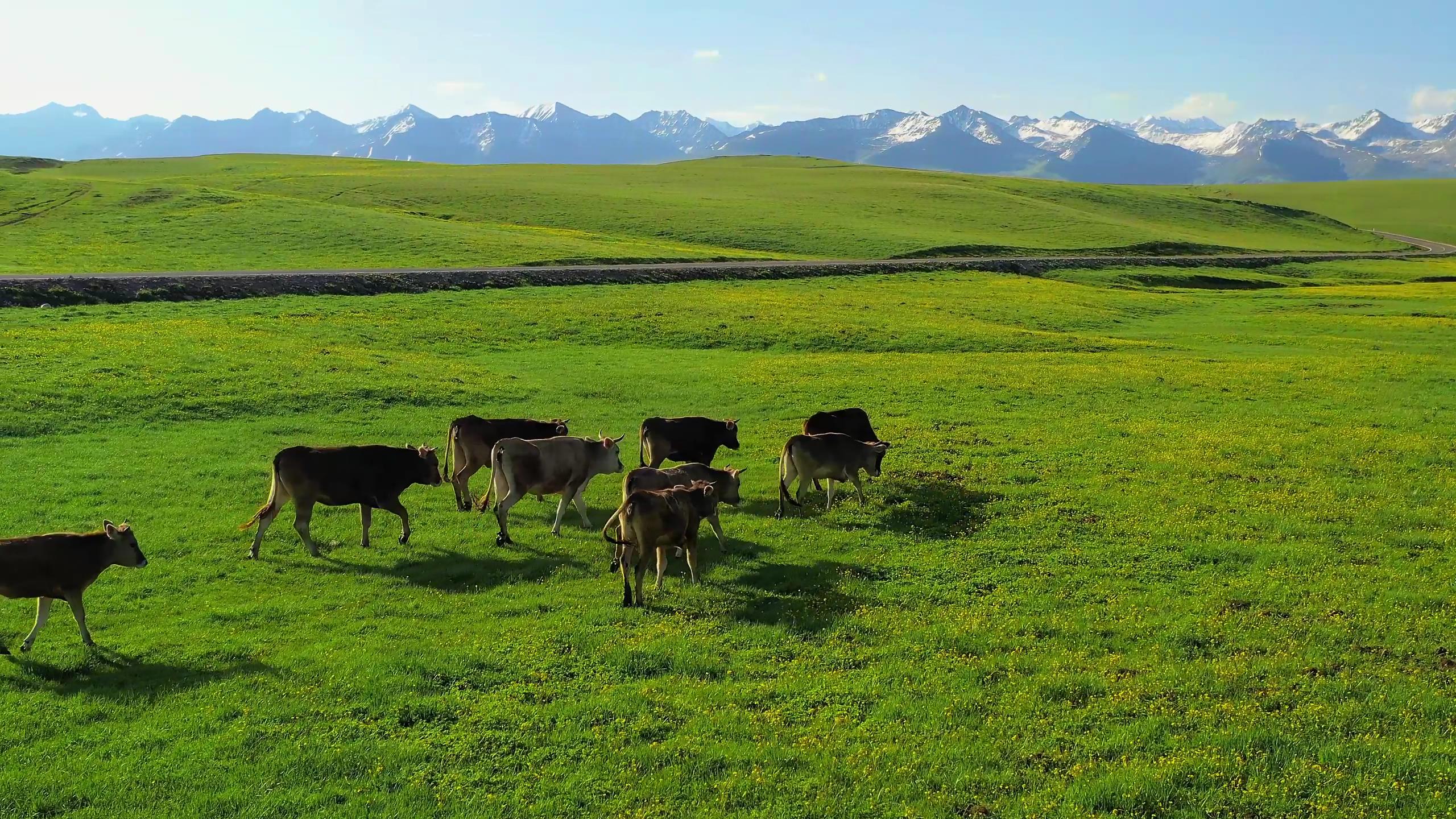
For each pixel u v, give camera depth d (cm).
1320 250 13462
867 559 1852
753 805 1046
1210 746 1148
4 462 2450
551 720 1223
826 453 2148
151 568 1781
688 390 3659
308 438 2811
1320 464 2548
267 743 1161
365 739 1175
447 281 6209
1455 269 10831
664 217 11100
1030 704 1260
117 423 2891
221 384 3325
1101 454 2669
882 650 1440
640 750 1146
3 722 1202
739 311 5628
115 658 1395
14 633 1477
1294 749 1140
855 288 7144
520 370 4009
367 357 3969
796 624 1539
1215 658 1401
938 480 2411
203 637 1484
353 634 1500
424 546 1938
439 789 1071
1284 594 1645
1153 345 5112
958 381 3838
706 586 1708
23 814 1016
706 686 1316
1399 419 3150
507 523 2117
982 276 8119
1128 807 1030
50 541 1389
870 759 1125
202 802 1039
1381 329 5897
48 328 4072
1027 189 18175
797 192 14925
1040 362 4394
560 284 6581
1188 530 2002
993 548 1914
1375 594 1641
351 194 11694
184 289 5247
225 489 2306
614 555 1798
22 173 13112
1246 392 3672
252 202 9762
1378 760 1105
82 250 7162
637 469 1906
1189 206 17412
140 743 1159
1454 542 1917
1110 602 1628
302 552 1892
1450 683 1311
